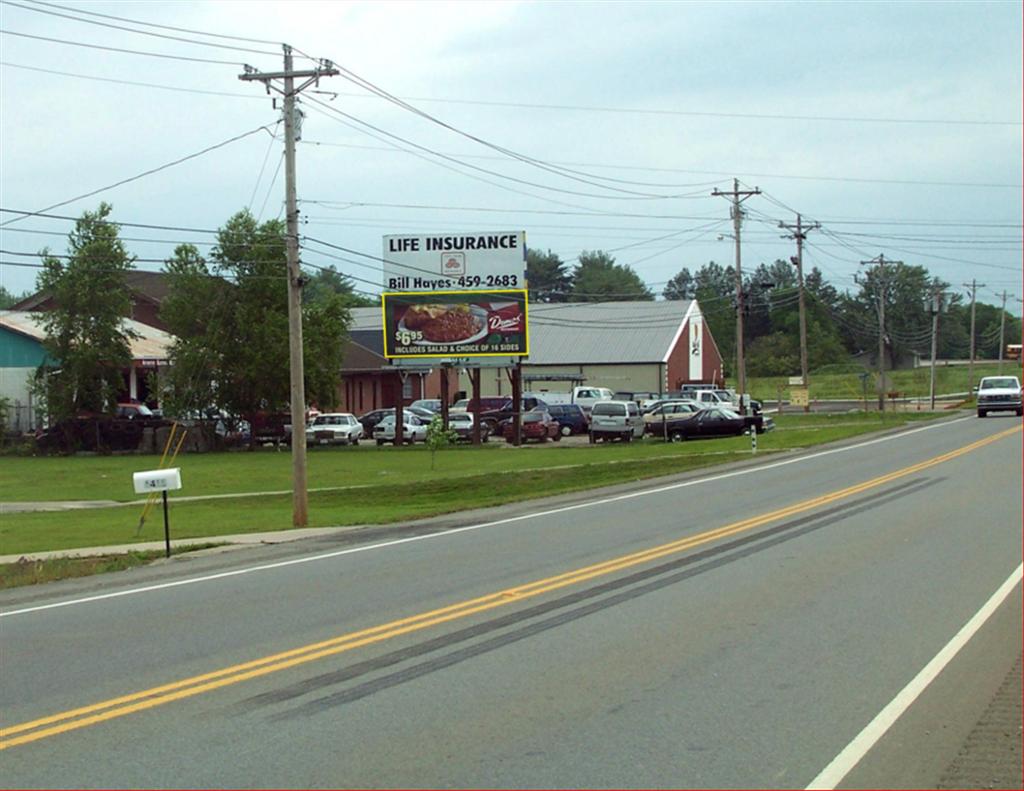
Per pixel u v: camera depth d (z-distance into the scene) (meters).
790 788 6.31
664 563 14.95
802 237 71.38
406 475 37.62
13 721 7.91
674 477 31.25
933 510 20.58
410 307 54.19
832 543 16.56
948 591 12.59
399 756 6.89
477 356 53.62
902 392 108.06
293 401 23.02
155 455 51.12
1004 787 6.36
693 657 9.52
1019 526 18.16
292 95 24.39
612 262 163.00
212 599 13.09
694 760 6.78
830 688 8.48
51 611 12.62
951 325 163.88
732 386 127.75
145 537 20.55
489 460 43.50
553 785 6.34
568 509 23.23
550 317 92.56
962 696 8.27
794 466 33.19
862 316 165.62
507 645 10.08
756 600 12.15
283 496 30.70
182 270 54.59
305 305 56.41
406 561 15.91
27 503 29.62
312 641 10.43
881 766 6.70
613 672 9.02
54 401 52.28
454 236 53.62
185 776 6.58
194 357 54.22
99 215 53.34
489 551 16.73
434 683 8.73
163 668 9.48
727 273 175.12
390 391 77.75
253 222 55.06
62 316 52.81
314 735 7.37
